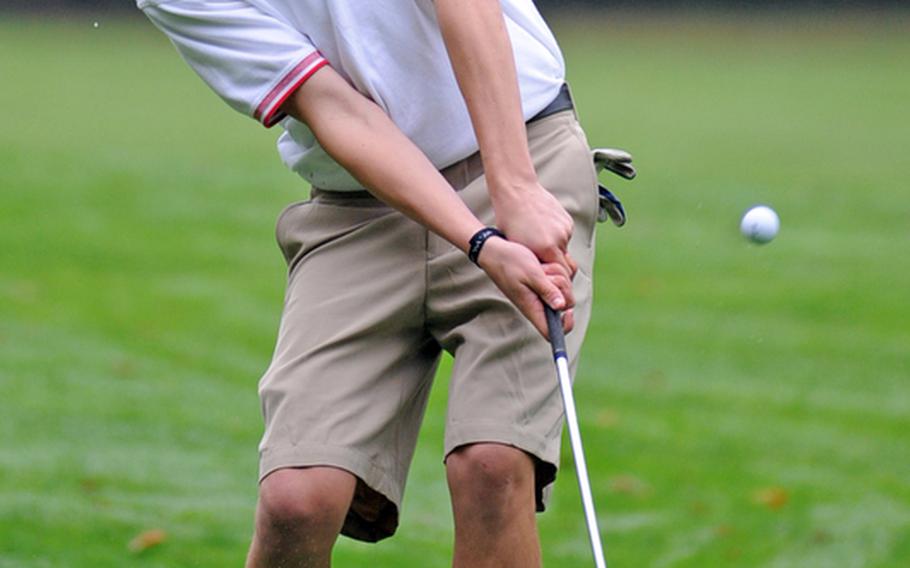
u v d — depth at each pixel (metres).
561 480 20.95
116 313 30.45
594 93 78.44
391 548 17.20
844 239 41.19
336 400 10.24
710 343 29.69
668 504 19.95
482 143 9.82
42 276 33.94
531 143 10.62
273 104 10.16
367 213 10.77
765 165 54.84
